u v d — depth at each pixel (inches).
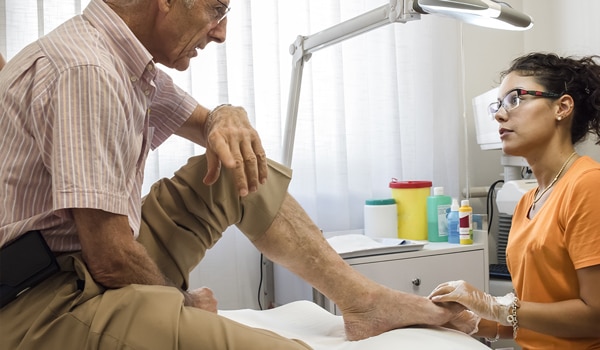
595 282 52.4
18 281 37.8
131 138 40.8
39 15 84.4
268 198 51.6
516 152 60.6
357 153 107.4
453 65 114.9
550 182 60.1
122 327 36.6
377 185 109.9
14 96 38.8
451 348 46.7
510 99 60.5
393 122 108.8
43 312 37.4
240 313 62.1
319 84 103.7
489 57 122.6
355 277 53.0
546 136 59.2
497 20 58.4
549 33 118.9
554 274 55.9
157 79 53.2
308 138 101.7
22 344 37.4
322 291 53.2
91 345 36.2
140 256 39.3
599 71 59.7
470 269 86.7
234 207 50.6
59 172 36.2
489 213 117.5
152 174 90.0
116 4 43.9
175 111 55.4
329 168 104.9
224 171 49.2
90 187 36.4
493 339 59.7
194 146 93.1
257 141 44.0
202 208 49.0
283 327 57.7
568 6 114.1
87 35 40.7
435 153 114.3
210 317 38.5
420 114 113.3
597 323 52.5
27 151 38.6
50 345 37.4
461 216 88.7
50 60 38.5
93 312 36.9
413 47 112.3
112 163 37.9
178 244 48.8
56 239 40.0
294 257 52.5
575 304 53.2
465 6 55.5
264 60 99.3
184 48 45.9
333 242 83.4
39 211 39.1
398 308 52.2
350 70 106.8
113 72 39.0
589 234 52.7
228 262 96.4
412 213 95.3
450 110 114.9
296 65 77.6
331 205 105.0
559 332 53.7
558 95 58.7
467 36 120.6
